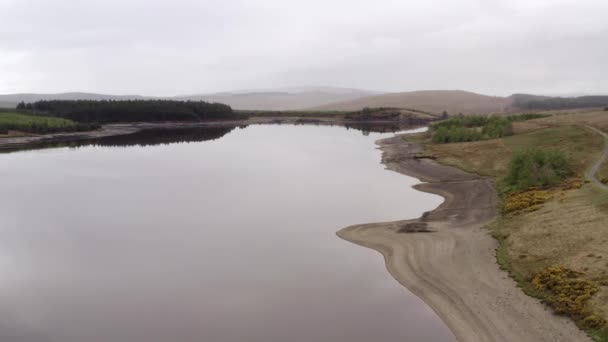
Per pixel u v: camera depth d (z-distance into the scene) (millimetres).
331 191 61594
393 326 25234
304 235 41938
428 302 28109
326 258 35875
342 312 26922
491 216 45250
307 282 31250
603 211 36438
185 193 61125
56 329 25031
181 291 29953
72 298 29016
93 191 63000
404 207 52031
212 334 24422
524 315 25469
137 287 30578
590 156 65375
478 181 64375
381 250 37312
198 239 41062
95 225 45906
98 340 23828
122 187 65875
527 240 35094
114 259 36031
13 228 44969
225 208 52625
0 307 27812
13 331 24844
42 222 47062
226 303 28203
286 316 26438
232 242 40125
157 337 24125
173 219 48062
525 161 56188
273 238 41188
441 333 24500
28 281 31781
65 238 41656
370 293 29453
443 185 63531
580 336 22844
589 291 25719
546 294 27078
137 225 45781
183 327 25172
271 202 55438
